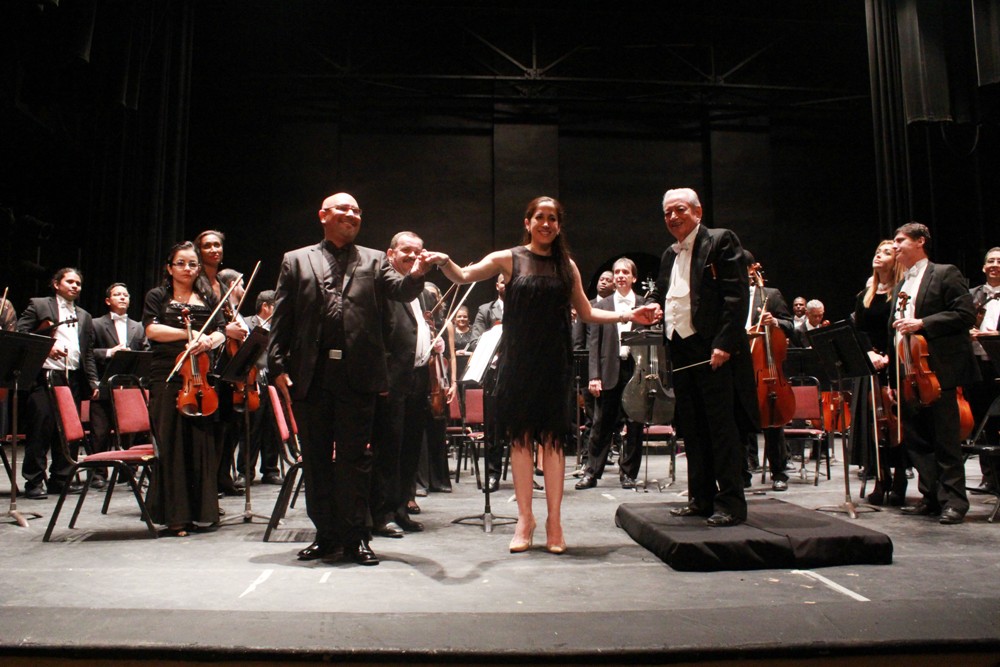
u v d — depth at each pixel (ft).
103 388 17.80
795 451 25.67
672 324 11.48
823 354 13.78
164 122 30.50
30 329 18.38
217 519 12.63
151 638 6.55
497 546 11.09
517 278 10.69
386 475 12.09
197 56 39.34
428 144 40.32
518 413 10.64
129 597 8.18
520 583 8.81
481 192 40.27
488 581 8.91
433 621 7.07
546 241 10.70
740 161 40.75
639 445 17.89
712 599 8.13
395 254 13.00
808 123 41.93
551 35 41.39
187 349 12.30
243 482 19.60
